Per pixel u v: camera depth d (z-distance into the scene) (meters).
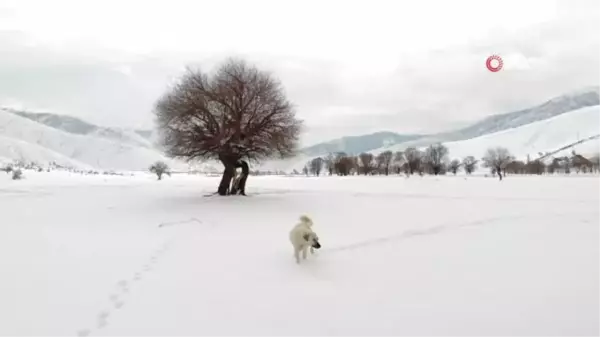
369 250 10.12
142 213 17.47
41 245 10.03
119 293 6.60
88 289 6.75
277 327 5.52
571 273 8.09
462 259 9.23
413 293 6.91
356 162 133.75
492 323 5.72
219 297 6.55
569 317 5.93
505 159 132.50
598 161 128.50
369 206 21.98
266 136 26.95
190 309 6.04
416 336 5.32
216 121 26.88
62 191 31.78
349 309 6.18
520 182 59.03
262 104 26.95
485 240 11.52
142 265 8.30
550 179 71.44
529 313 6.07
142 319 5.64
